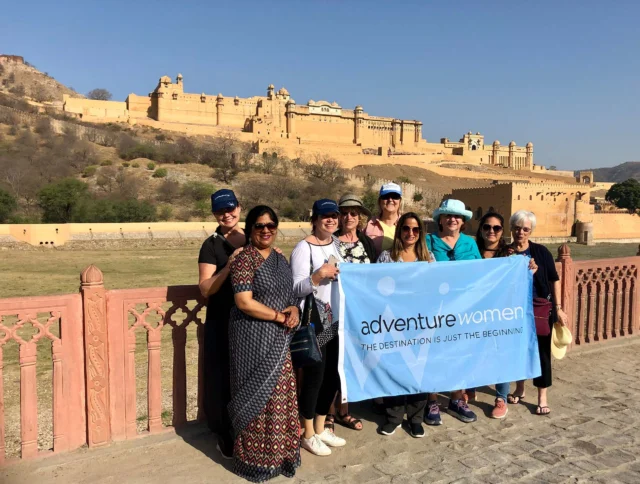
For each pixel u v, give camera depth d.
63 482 3.87
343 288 4.54
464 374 5.02
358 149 106.94
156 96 104.31
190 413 7.00
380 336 4.70
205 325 4.38
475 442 4.71
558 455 4.46
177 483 3.92
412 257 4.98
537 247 5.61
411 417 4.84
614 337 7.79
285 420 3.97
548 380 5.39
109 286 21.34
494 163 121.31
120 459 4.20
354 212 4.85
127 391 4.45
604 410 5.44
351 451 4.51
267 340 3.88
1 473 3.90
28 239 41.00
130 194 56.03
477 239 5.85
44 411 7.35
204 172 70.81
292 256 4.53
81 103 100.56
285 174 74.25
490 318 5.13
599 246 49.47
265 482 3.95
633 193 65.25
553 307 5.55
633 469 4.23
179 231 46.53
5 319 13.91
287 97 117.19
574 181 102.44
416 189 75.50
